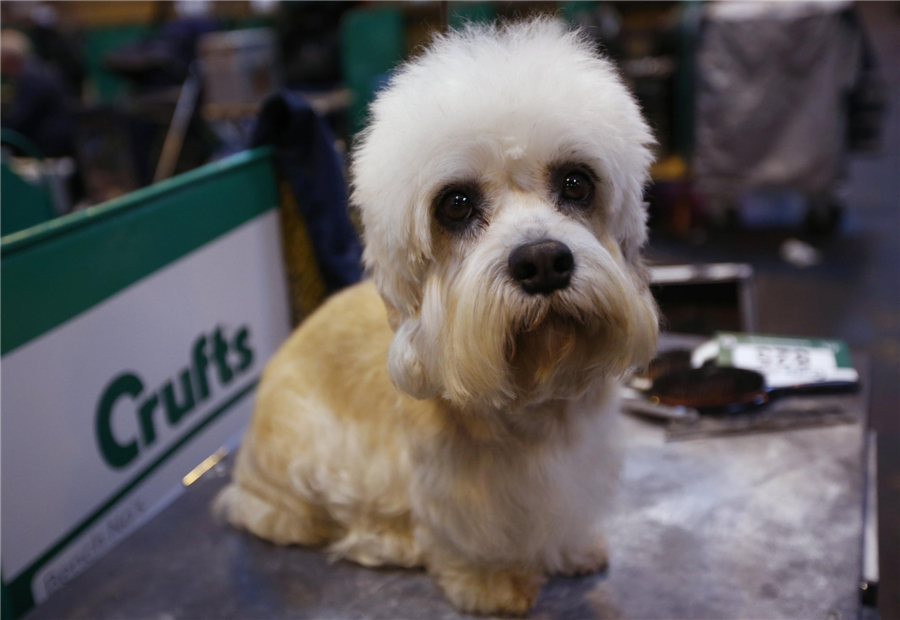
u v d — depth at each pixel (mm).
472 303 961
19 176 2615
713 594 1253
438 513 1188
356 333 1355
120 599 1342
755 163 5078
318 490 1361
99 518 1733
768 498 1486
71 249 1608
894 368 3613
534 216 977
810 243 5195
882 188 6273
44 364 1562
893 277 4551
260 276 2281
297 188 2248
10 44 5188
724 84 4977
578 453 1208
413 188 998
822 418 1718
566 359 1019
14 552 1517
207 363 2084
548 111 957
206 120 4598
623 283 997
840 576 1272
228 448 1876
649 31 5312
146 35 6621
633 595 1268
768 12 4789
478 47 1083
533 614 1239
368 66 5406
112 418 1759
